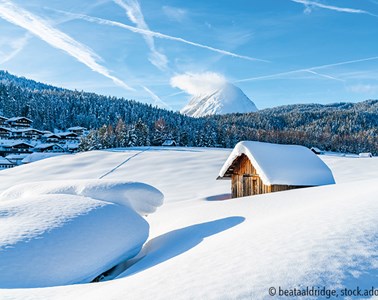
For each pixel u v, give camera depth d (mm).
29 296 5453
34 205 9641
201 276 4254
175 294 3793
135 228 9859
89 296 4883
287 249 4637
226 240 6387
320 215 6297
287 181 16969
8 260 7070
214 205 15008
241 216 11109
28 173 52469
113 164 56125
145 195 12242
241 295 3449
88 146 87625
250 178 19906
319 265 3945
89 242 8375
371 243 4445
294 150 19641
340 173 40500
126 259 9016
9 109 158875
